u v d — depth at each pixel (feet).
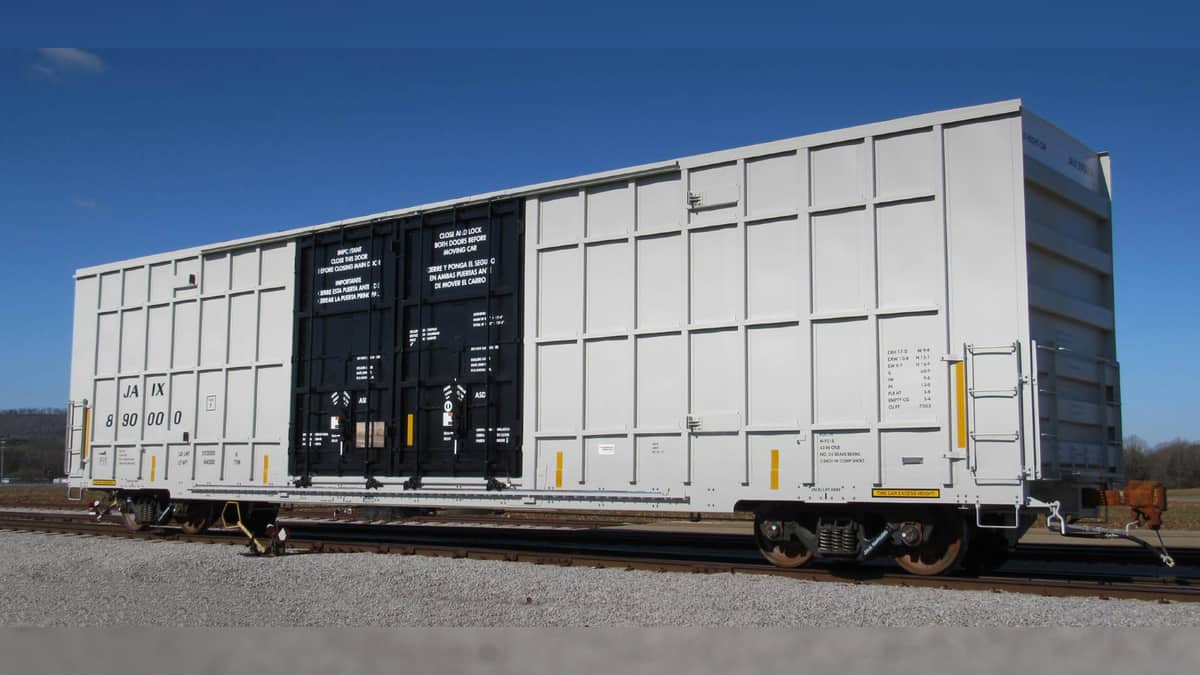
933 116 33.58
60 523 60.13
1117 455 36.78
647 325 38.42
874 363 33.63
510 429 40.98
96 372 57.52
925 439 32.60
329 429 46.55
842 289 34.63
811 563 38.19
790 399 35.12
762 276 36.24
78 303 59.36
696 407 36.96
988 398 31.65
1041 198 34.12
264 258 50.65
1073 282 35.83
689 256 37.93
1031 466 30.78
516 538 53.78
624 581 33.94
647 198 39.24
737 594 30.71
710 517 72.28
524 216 42.01
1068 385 34.35
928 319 32.96
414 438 43.57
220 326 51.85
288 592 31.76
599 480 38.73
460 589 32.32
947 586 32.58
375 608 28.37
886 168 34.37
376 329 45.57
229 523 51.60
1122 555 42.01
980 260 32.32
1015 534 32.50
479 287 42.63
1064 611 27.17
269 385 49.24
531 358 40.88
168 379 53.57
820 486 34.24
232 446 50.26
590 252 40.27
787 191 36.14
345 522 70.79
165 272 54.95
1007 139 32.32
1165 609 27.45
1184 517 80.38
